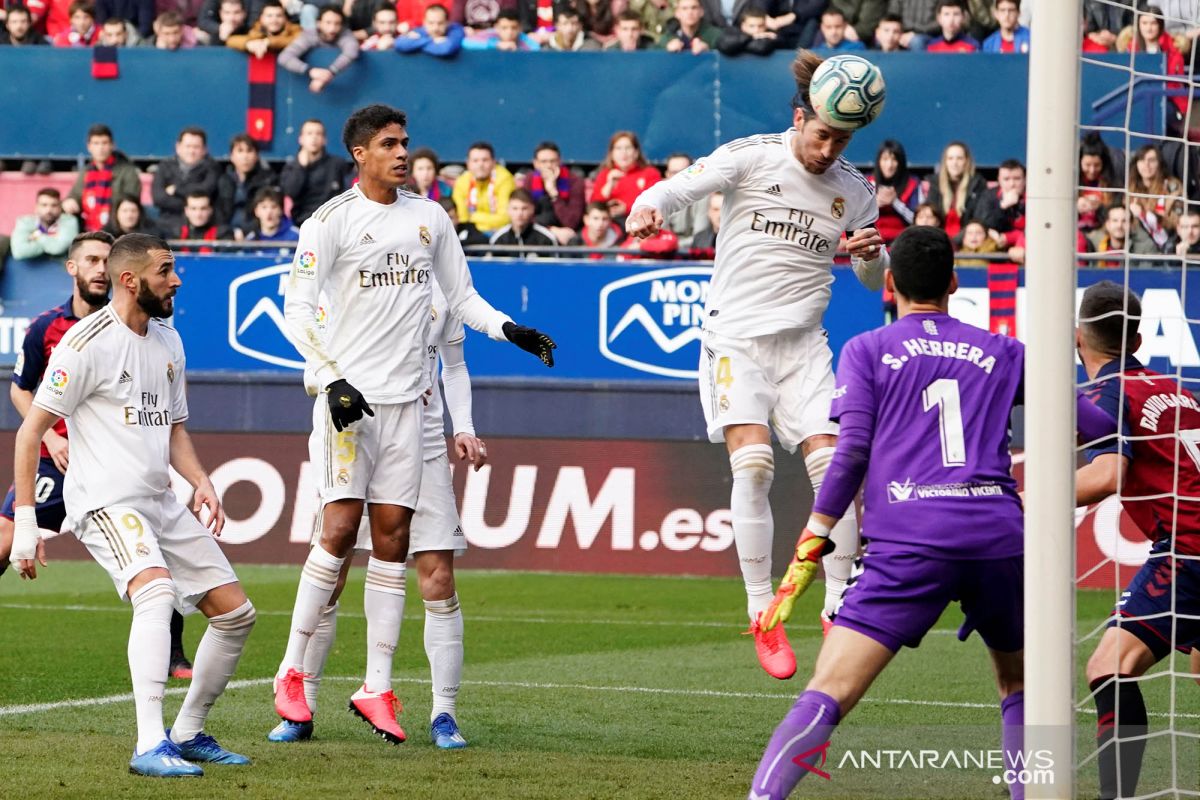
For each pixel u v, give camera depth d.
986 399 15.25
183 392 20.06
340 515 20.08
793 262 20.45
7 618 33.44
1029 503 14.75
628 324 41.94
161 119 49.81
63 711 22.62
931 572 14.86
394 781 17.95
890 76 47.81
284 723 20.88
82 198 46.12
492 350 42.22
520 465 41.75
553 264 42.16
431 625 20.98
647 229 19.64
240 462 42.34
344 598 38.03
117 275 18.61
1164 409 17.75
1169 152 41.91
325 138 48.62
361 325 20.17
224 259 42.84
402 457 20.34
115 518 18.41
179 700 23.81
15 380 26.17
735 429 20.53
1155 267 40.75
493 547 41.78
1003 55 47.50
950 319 15.62
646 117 48.94
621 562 41.41
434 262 20.94
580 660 28.97
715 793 17.48
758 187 20.30
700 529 41.22
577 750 20.39
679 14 49.25
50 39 51.31
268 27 49.19
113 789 17.08
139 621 18.23
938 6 48.50
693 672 27.70
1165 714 23.69
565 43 49.56
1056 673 14.63
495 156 49.19
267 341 42.59
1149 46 44.69
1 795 16.69
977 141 47.59
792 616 36.16
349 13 50.38
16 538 18.50
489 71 49.25
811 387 20.67
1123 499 17.28
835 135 19.55
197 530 19.17
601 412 41.69
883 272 21.34
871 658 14.96
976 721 22.59
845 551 20.81
